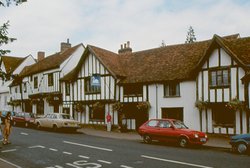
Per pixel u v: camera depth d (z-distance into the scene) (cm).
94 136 2362
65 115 2758
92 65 3080
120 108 2811
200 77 2378
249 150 1545
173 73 2584
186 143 1781
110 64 2967
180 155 1468
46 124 2759
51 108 3684
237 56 2188
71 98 3294
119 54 3356
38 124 2873
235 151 1627
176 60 2736
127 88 2838
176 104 2544
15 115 3238
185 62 2647
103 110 3005
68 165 1229
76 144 1816
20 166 1209
